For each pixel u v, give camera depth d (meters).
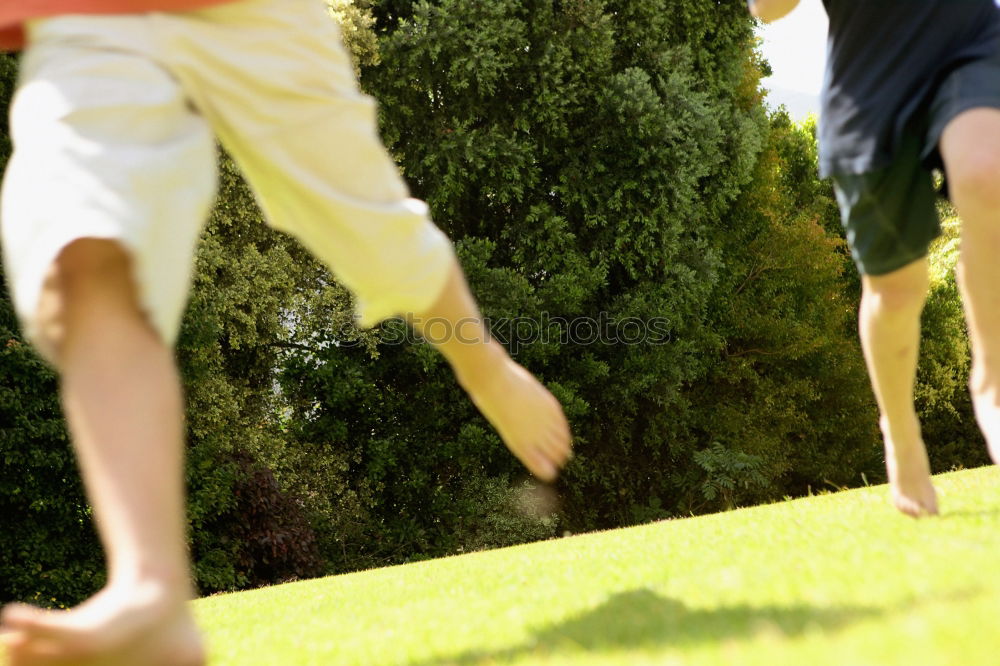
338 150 1.53
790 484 17.00
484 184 12.45
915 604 1.11
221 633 2.47
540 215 12.49
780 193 17.11
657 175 12.45
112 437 1.16
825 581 1.46
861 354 17.53
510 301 11.99
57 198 1.20
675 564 2.15
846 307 17.47
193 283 10.33
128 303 1.23
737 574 1.72
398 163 12.38
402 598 2.65
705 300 14.14
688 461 14.49
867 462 17.73
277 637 2.12
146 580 1.11
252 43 1.45
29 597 8.55
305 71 1.49
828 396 17.22
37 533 8.52
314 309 11.49
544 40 12.27
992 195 1.64
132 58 1.33
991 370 1.82
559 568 2.65
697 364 14.30
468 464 12.05
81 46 1.32
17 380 8.22
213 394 10.27
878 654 0.85
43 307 1.23
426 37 11.59
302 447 11.61
